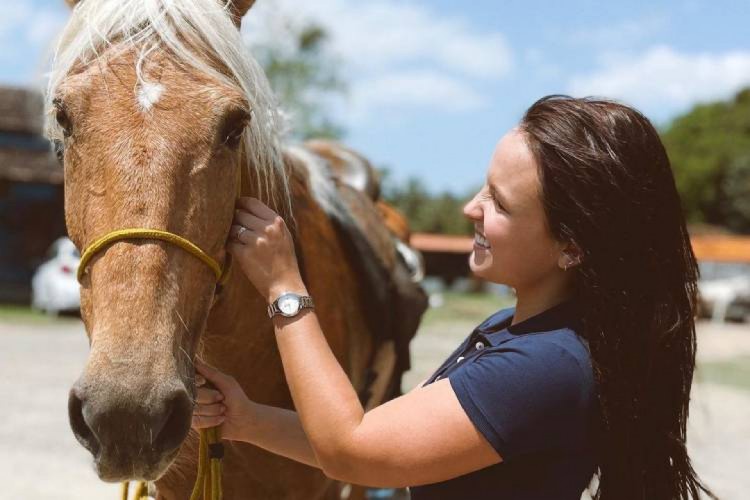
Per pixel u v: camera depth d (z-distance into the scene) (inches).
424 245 1240.8
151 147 62.3
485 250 62.8
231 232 67.6
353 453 56.6
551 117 59.2
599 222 56.8
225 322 80.0
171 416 58.4
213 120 65.1
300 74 893.2
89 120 63.7
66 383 327.9
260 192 79.4
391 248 131.3
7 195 770.2
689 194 1937.7
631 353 57.2
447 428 55.6
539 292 61.3
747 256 1136.2
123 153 62.0
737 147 1963.6
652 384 58.2
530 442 55.6
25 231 779.4
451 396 56.6
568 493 56.9
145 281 59.2
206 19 70.2
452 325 692.7
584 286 57.9
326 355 61.0
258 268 64.7
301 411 59.2
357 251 112.3
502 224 59.7
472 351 63.3
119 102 63.9
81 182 63.7
